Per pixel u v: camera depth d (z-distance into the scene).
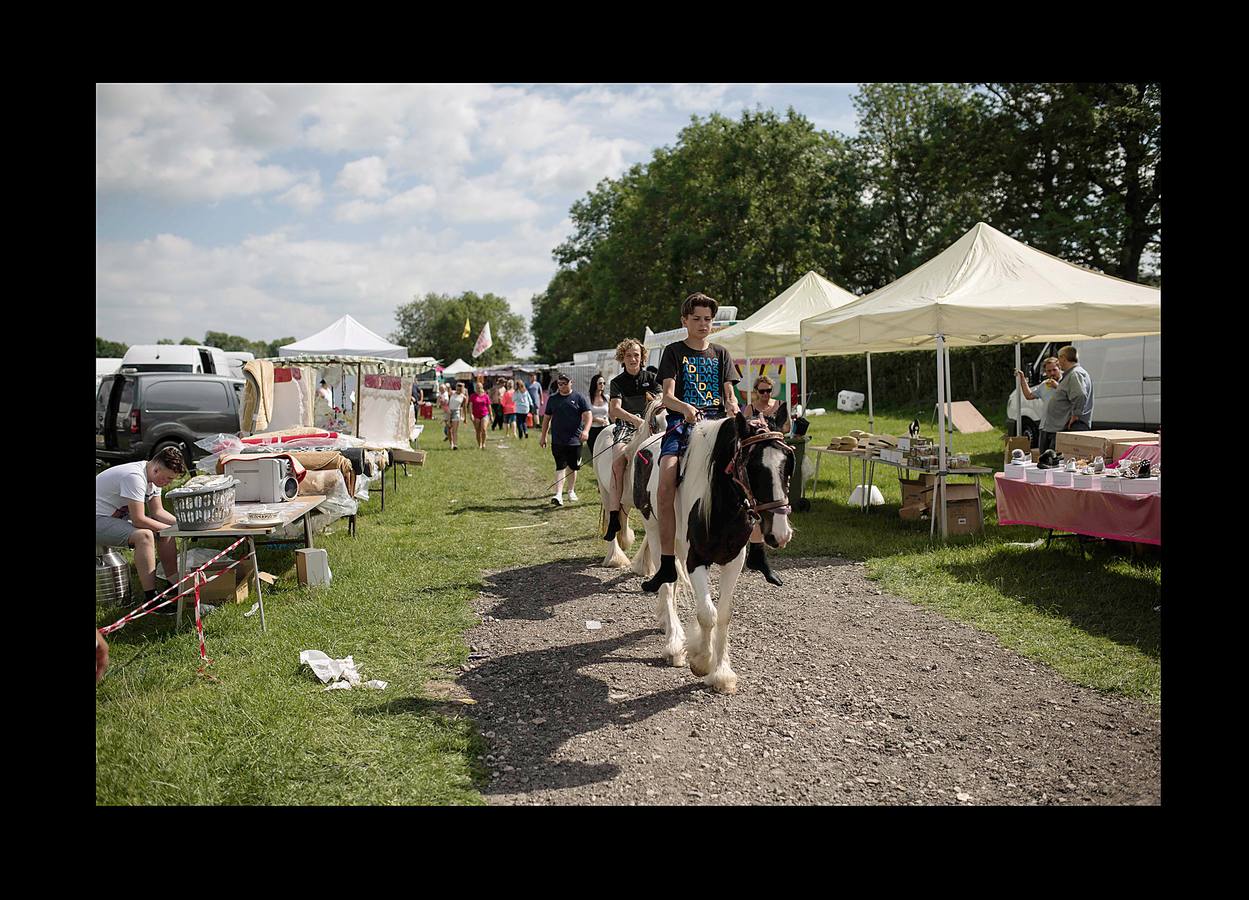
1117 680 4.64
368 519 10.69
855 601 6.57
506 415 27.78
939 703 4.53
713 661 4.81
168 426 13.86
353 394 16.70
